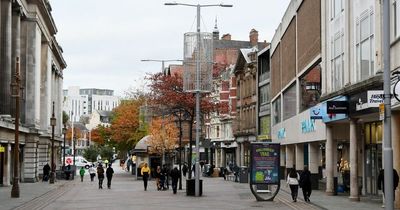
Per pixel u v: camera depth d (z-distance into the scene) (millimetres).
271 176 29781
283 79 52250
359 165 32375
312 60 38000
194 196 33469
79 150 165625
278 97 56562
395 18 22500
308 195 28500
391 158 15156
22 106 54031
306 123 40000
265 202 28797
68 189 43031
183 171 58281
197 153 33750
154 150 61469
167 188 41938
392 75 21625
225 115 82312
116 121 80062
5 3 47531
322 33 34875
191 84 33594
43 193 37219
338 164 39250
